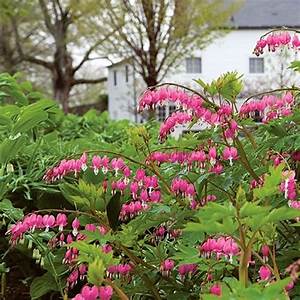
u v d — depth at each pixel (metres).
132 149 3.04
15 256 3.21
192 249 1.79
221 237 1.70
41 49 31.69
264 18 34.38
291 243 2.19
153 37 20.27
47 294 3.18
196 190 2.22
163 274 2.01
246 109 2.28
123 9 20.25
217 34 22.73
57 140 4.50
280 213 1.47
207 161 2.15
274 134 2.35
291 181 1.72
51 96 35.81
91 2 20.97
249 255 1.58
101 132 6.70
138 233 2.19
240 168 2.28
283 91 2.46
